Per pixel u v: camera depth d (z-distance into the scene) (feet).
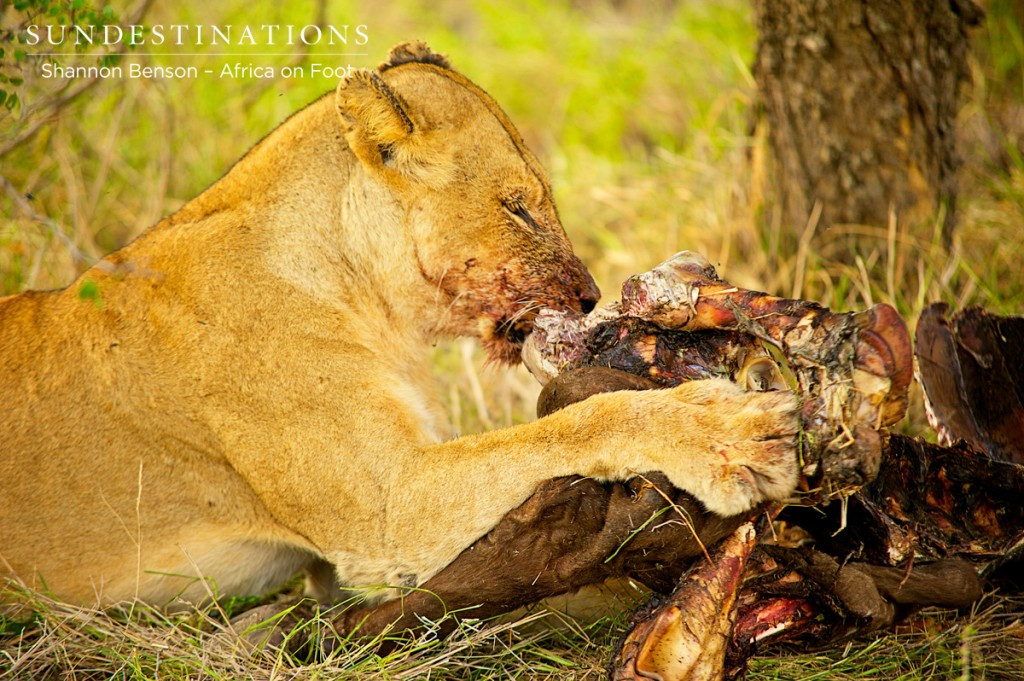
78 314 24.90
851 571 21.30
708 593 19.90
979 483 23.39
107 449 24.43
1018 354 25.39
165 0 45.83
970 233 37.70
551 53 56.49
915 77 33.32
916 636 23.22
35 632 23.79
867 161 34.19
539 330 24.26
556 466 21.59
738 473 20.10
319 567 26.32
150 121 43.68
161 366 24.22
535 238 26.81
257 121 45.42
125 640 23.58
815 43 33.73
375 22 57.47
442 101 26.27
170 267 24.76
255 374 23.91
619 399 21.57
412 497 22.68
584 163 48.83
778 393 20.48
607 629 24.58
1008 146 39.86
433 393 27.35
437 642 22.66
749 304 20.97
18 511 24.36
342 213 25.61
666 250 40.50
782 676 22.63
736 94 43.29
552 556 21.79
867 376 19.15
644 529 20.67
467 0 63.52
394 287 26.17
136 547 24.61
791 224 36.01
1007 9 46.83
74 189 38.01
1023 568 23.11
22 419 24.44
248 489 24.21
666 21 57.06
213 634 23.89
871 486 22.75
